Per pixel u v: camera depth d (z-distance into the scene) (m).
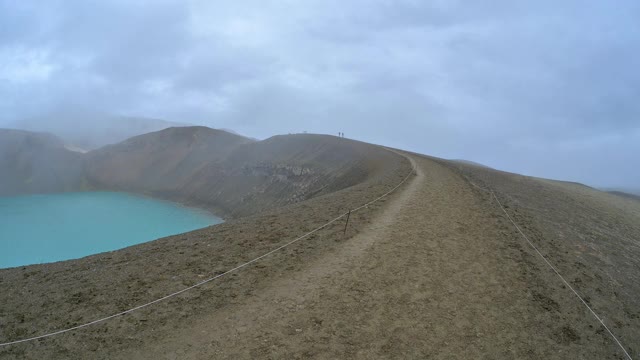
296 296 9.66
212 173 107.75
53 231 62.41
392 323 8.83
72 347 7.24
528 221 17.50
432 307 9.65
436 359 7.73
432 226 15.88
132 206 92.00
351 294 9.95
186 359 7.11
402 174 29.53
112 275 10.61
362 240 13.77
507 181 31.52
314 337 8.08
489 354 8.05
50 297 9.23
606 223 20.00
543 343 8.59
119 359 6.98
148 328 7.96
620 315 10.14
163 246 13.45
